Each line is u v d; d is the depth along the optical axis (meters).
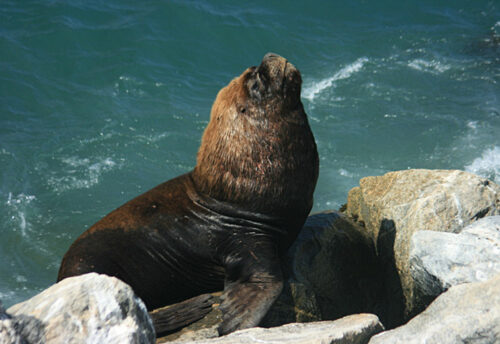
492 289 18.97
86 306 15.55
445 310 19.05
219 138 27.41
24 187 64.81
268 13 97.31
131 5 93.69
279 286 24.97
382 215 31.30
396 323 29.42
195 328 24.78
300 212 27.56
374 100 82.06
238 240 26.88
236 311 24.09
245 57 90.00
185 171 69.25
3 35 84.62
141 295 27.73
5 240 59.38
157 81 82.25
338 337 18.95
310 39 94.19
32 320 15.12
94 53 84.56
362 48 93.38
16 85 78.19
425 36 96.94
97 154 69.81
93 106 77.00
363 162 71.12
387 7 103.25
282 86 26.48
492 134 75.44
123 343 15.01
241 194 26.94
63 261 27.36
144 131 73.88
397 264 29.44
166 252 27.59
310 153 27.41
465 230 25.38
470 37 97.81
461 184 29.75
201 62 87.38
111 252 27.28
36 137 71.25
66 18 88.56
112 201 64.19
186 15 93.12
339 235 30.70
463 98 83.38
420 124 77.50
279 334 19.94
